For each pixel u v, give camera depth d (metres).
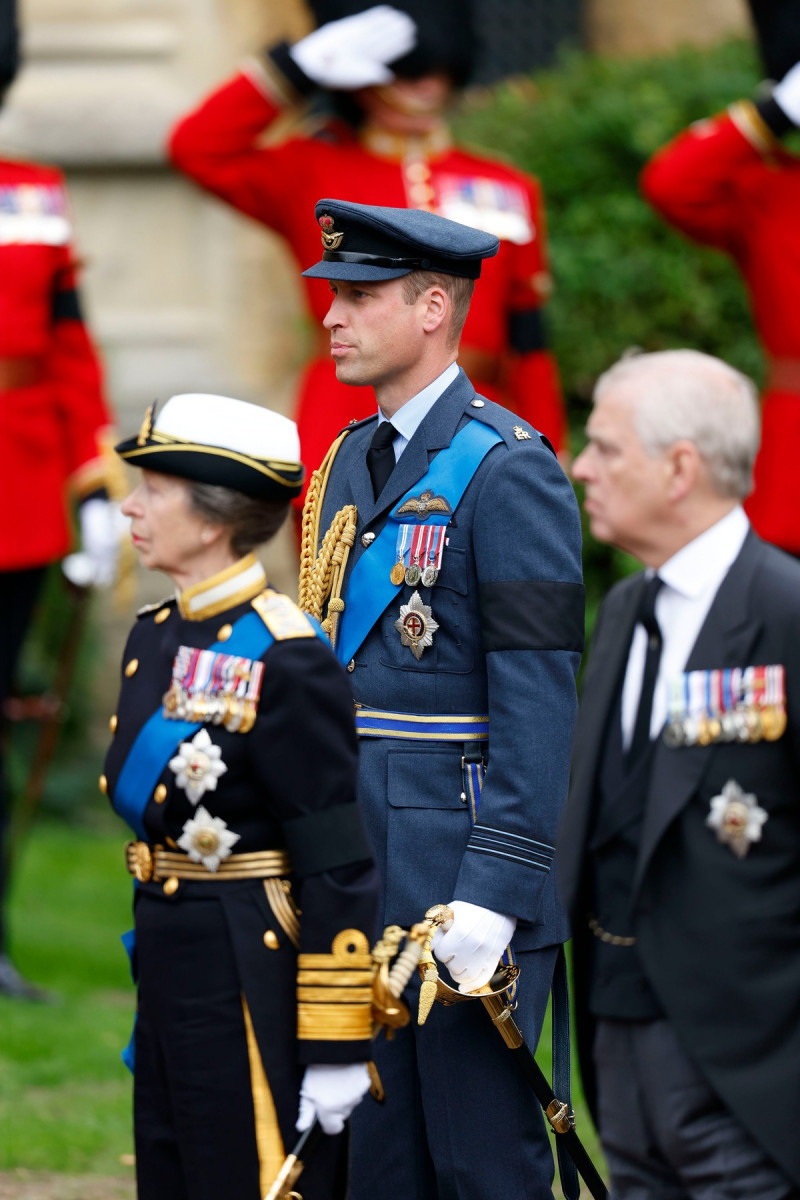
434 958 10.74
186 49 32.59
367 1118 11.58
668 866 10.17
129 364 32.84
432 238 11.22
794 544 21.92
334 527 11.71
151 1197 9.80
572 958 10.79
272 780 9.45
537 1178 11.44
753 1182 10.01
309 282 20.88
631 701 10.60
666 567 10.48
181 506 9.67
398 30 20.52
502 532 11.12
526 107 29.02
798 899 10.01
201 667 9.62
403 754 11.27
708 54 29.31
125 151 32.47
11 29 21.94
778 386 22.19
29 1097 16.88
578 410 27.92
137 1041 9.95
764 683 10.10
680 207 22.30
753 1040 9.91
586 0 34.62
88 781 30.38
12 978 20.12
